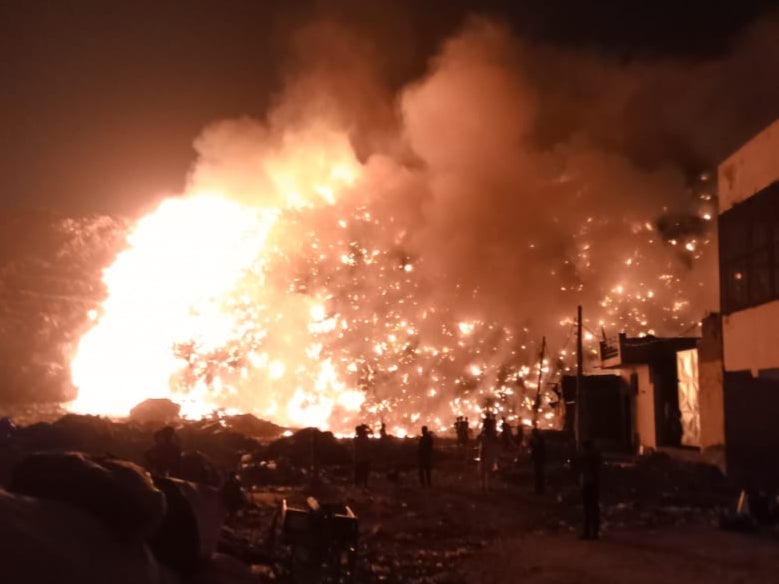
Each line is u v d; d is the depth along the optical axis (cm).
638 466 2375
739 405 2203
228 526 1355
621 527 1509
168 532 624
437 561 1206
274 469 2377
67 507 469
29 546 406
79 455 514
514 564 1167
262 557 980
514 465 2552
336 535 952
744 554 1198
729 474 2172
